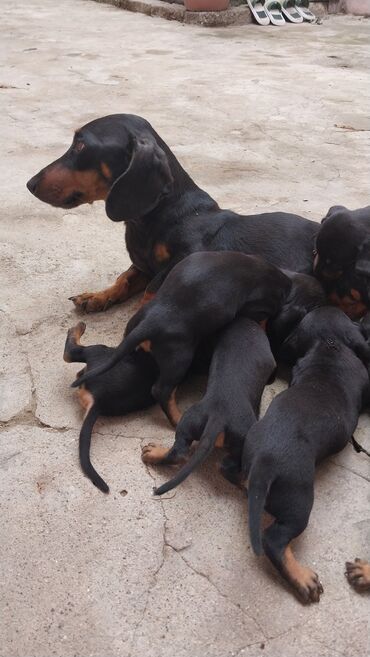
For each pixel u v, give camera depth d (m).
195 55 2.87
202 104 2.15
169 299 0.89
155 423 0.91
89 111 2.04
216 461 0.85
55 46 2.99
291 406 0.78
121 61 2.72
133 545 0.75
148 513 0.79
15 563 0.73
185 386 0.98
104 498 0.80
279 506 0.73
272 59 2.82
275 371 0.94
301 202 1.50
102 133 1.03
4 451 0.86
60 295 1.17
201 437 0.79
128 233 1.10
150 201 1.01
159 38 3.22
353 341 0.92
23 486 0.81
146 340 0.87
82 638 0.67
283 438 0.75
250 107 2.13
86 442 0.85
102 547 0.75
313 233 1.11
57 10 4.02
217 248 1.06
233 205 1.47
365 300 1.02
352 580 0.72
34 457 0.85
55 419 0.91
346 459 0.87
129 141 1.02
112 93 2.24
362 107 2.16
